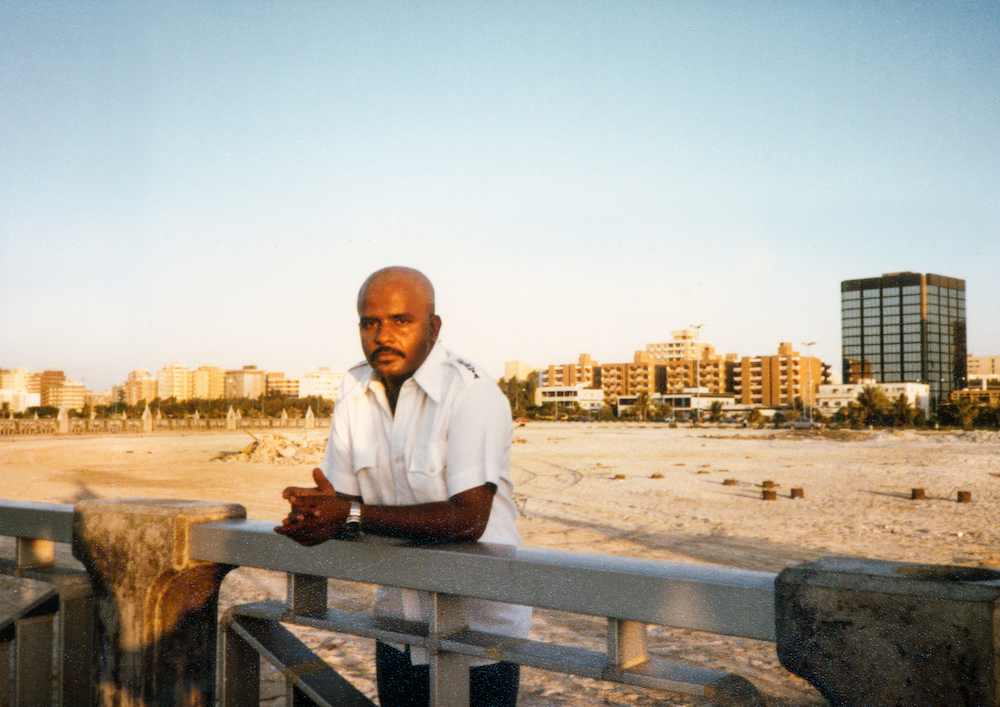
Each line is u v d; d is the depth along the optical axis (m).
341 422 1.63
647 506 13.78
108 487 17.44
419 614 1.43
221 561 1.47
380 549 1.25
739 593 0.95
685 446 38.44
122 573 1.55
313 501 1.27
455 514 1.32
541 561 1.11
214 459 27.09
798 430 65.38
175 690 1.55
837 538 10.20
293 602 1.40
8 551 6.30
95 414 68.38
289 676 1.40
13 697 1.76
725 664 4.33
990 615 0.78
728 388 170.75
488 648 1.15
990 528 10.94
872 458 27.95
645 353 187.25
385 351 1.46
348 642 4.54
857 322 143.88
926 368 136.25
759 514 12.67
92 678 1.63
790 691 3.78
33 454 29.72
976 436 43.31
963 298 142.88
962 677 0.80
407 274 1.48
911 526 11.30
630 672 1.04
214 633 1.61
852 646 0.86
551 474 21.27
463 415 1.39
